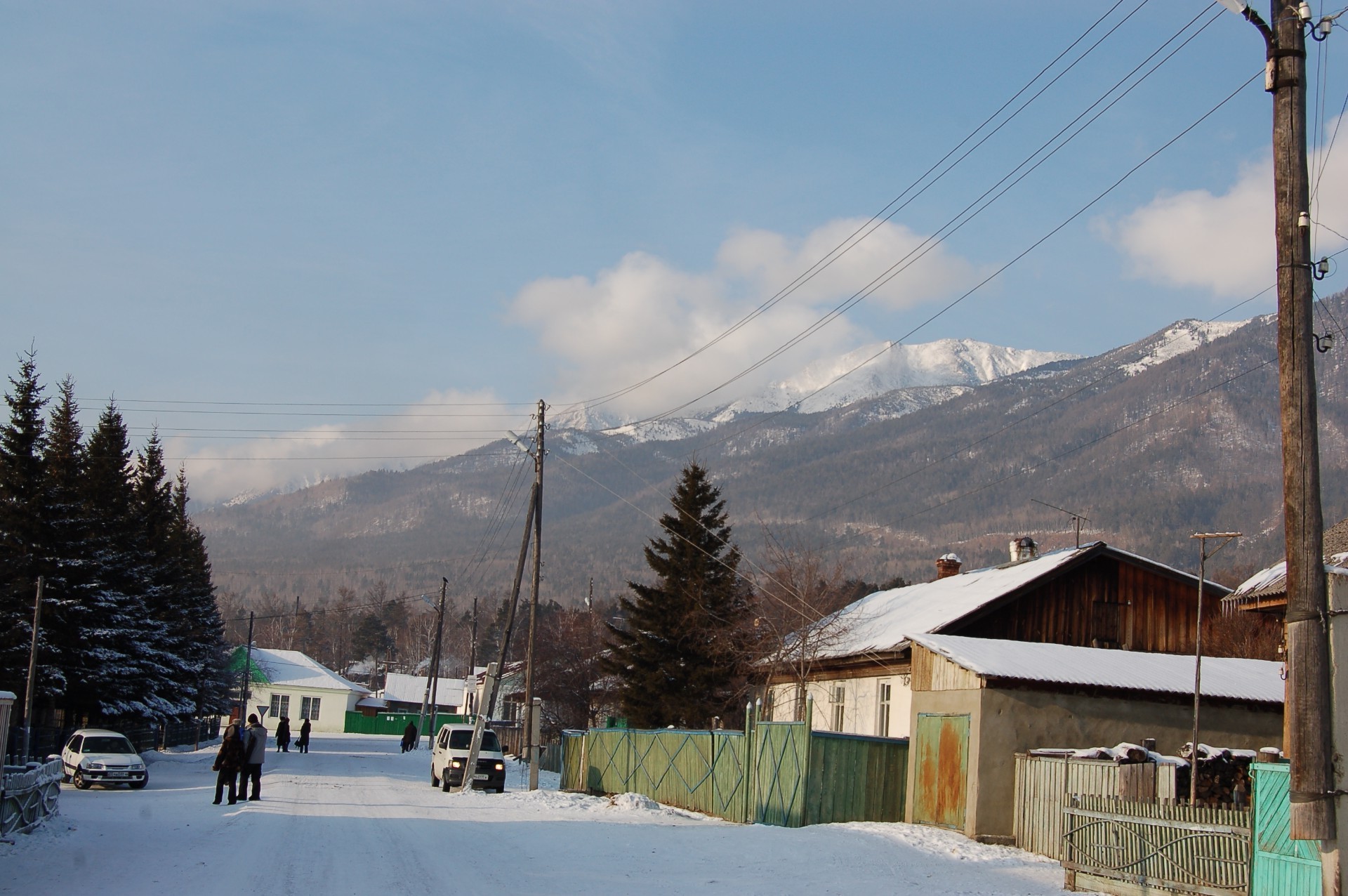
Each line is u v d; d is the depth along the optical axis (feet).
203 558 238.48
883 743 79.77
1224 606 56.90
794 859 59.00
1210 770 65.16
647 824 78.48
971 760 71.00
